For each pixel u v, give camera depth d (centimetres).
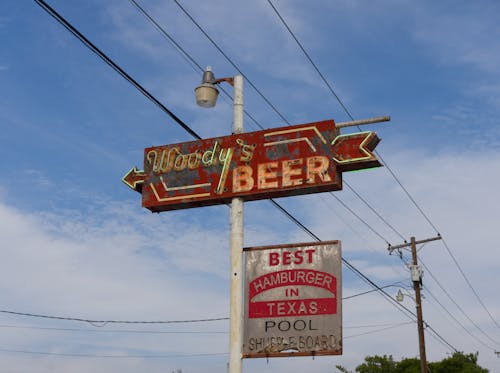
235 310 1436
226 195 1544
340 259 1420
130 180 1662
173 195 1599
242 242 1503
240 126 1587
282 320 1416
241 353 1416
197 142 1614
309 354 1380
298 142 1525
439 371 5391
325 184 1476
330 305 1396
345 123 1509
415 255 3847
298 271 1440
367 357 5697
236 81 1608
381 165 1473
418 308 3738
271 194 1530
